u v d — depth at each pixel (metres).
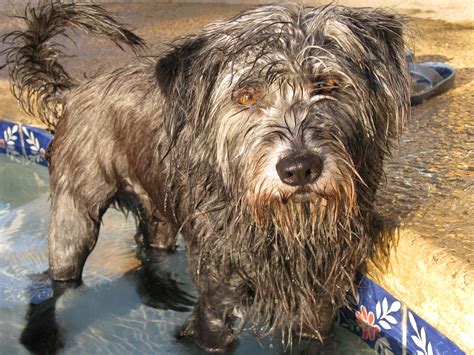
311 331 0.88
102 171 0.96
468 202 0.83
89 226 0.98
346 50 0.74
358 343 0.88
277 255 0.79
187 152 0.78
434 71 1.21
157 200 0.91
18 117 1.33
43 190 1.25
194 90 0.76
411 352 0.81
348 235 0.78
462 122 1.06
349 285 0.83
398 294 0.81
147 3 2.01
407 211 0.83
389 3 1.76
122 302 0.97
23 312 0.96
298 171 0.69
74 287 1.00
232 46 0.75
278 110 0.73
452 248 0.75
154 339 0.90
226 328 0.85
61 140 0.98
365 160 0.76
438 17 1.64
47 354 0.88
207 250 0.81
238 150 0.74
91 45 1.56
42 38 1.02
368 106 0.74
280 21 0.75
